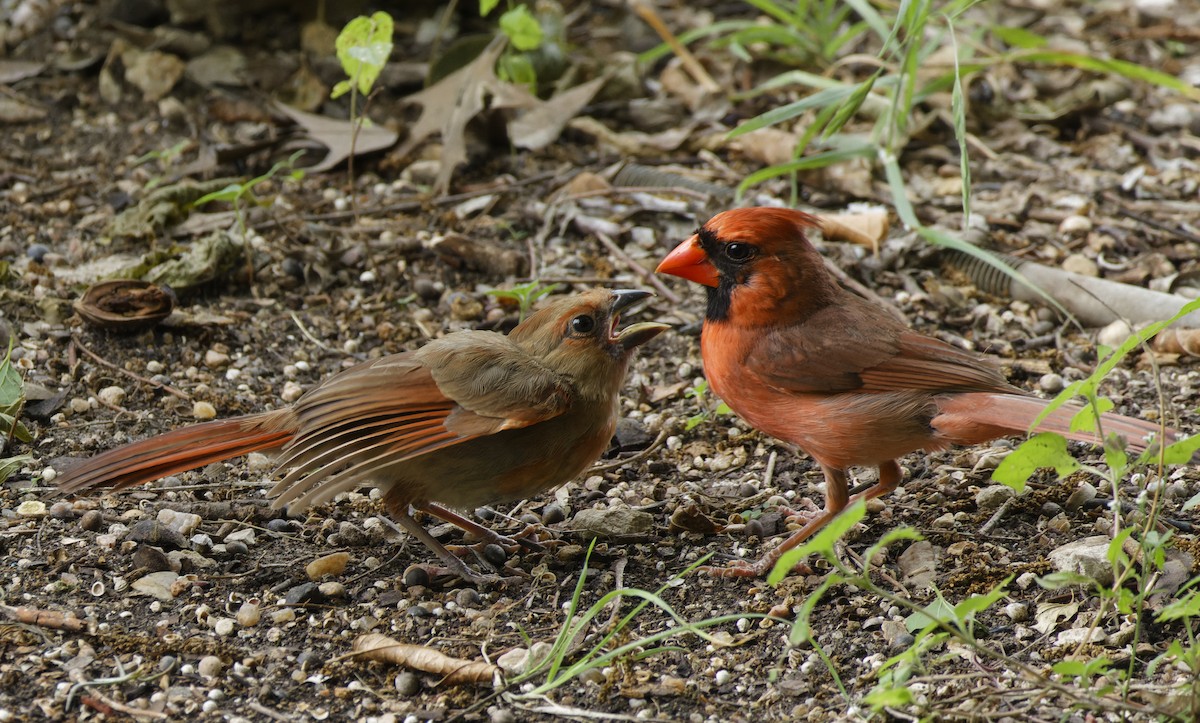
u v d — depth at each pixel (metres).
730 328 8.98
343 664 7.64
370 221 13.30
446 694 7.46
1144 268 12.55
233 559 8.73
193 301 11.98
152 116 15.12
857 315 8.85
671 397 10.92
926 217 13.53
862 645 7.89
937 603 7.93
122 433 10.06
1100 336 11.72
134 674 7.48
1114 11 18.34
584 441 8.62
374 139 14.36
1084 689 6.98
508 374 8.31
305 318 11.91
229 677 7.54
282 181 14.01
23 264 12.22
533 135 14.60
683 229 13.29
